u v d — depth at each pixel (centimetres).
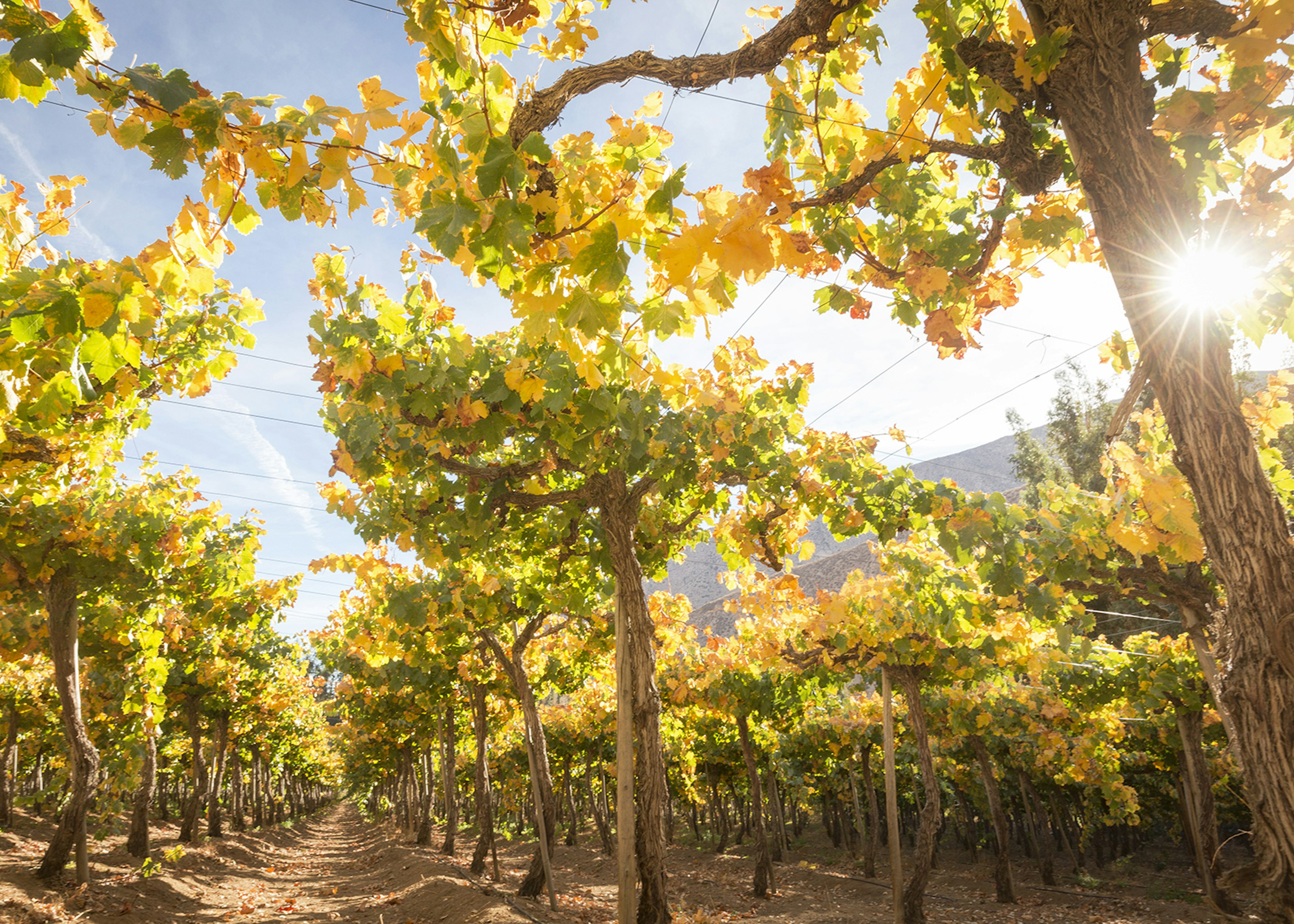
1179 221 253
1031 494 3225
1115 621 2062
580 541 858
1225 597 240
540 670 1560
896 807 1091
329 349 527
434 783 3716
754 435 742
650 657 682
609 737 2388
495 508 738
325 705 4322
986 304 396
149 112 206
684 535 927
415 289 586
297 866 2053
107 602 1092
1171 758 1684
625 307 257
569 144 267
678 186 225
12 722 1725
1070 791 2009
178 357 615
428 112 236
